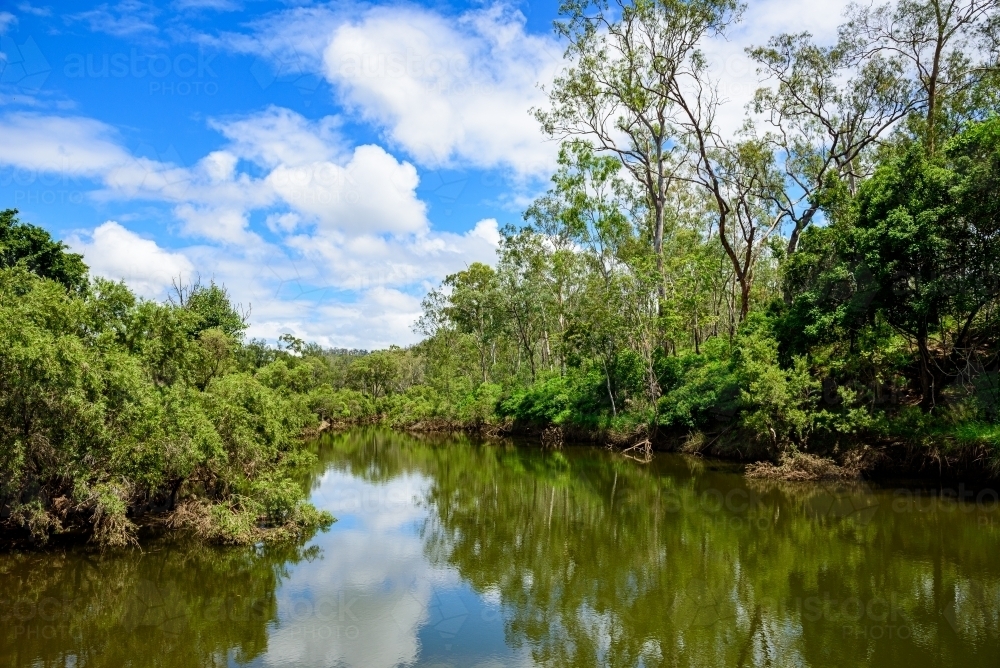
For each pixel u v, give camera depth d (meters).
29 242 23.55
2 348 10.58
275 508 13.76
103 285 14.42
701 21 24.83
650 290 28.30
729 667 7.50
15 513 11.48
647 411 27.61
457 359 57.47
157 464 12.76
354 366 70.44
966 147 16.22
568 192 33.00
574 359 34.34
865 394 19.00
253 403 17.05
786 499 16.52
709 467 22.02
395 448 34.84
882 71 25.52
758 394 19.33
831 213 25.59
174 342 15.77
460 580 11.02
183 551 12.33
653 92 27.70
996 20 22.61
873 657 7.62
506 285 42.81
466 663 7.74
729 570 11.20
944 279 15.91
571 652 8.03
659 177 29.66
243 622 9.09
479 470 24.98
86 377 11.65
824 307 19.73
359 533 14.26
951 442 16.27
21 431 11.20
